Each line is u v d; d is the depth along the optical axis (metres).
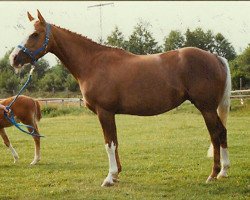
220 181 7.88
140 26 43.06
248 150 11.77
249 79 33.97
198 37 45.88
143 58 7.88
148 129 18.23
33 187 8.15
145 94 7.68
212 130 7.82
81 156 12.00
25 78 42.38
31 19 8.34
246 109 23.89
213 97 7.73
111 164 7.95
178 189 7.56
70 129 19.48
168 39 45.06
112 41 41.72
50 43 8.08
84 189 7.71
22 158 11.98
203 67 7.65
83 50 8.06
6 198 7.42
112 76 7.76
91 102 7.98
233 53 47.53
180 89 7.70
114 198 7.03
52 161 11.25
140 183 8.12
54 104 31.31
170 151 12.21
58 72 47.44
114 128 7.95
